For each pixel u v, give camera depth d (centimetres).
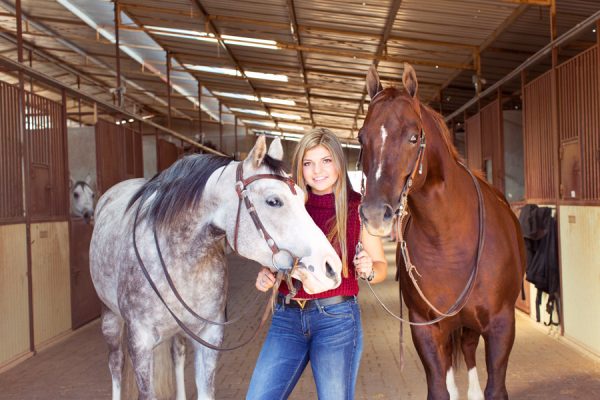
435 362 288
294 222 219
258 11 831
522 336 558
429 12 712
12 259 500
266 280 228
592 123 470
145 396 271
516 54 852
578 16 670
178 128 2325
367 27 820
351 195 234
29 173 545
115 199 361
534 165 630
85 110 1546
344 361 214
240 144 2411
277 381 217
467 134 1012
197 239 265
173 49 1210
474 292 286
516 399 379
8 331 486
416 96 247
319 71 1191
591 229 470
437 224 275
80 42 1153
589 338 480
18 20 547
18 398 400
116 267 301
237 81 1459
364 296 833
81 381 438
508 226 318
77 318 643
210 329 278
